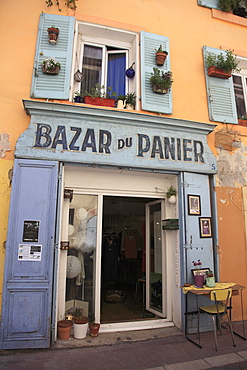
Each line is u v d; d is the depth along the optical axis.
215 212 4.96
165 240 4.97
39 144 4.09
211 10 5.95
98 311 4.39
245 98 6.21
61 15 4.78
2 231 3.89
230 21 6.04
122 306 5.64
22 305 3.67
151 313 5.18
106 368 3.26
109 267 6.43
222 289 3.89
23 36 4.58
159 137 4.73
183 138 4.91
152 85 5.03
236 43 6.04
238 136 5.53
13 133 4.19
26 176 3.96
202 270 4.51
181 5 5.73
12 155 4.12
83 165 4.30
